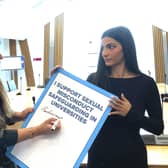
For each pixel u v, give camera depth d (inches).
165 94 127.2
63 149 47.9
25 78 234.7
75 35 242.7
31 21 217.0
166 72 227.8
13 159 48.5
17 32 200.7
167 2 183.8
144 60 229.3
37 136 48.8
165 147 69.4
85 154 47.1
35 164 47.8
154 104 53.2
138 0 220.5
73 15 240.5
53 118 48.7
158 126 51.8
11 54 220.2
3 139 44.3
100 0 231.6
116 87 52.7
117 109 48.6
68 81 51.5
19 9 183.3
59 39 246.4
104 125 52.2
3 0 160.7
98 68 55.2
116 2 228.7
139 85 52.6
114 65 53.5
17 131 45.6
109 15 232.4
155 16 202.2
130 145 51.6
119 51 51.9
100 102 49.1
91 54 237.9
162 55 227.8
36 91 175.5
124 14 228.2
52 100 51.1
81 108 49.5
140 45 227.9
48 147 48.4
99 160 52.7
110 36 51.8
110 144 51.9
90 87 50.3
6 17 171.9
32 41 245.3
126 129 51.9
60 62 248.1
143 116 50.8
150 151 66.6
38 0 202.1
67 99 50.5
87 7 236.2
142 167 52.6
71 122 49.1
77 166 46.8
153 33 225.6
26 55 241.8
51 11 236.4
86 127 48.4
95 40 236.8
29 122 50.1
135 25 227.0
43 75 249.3
